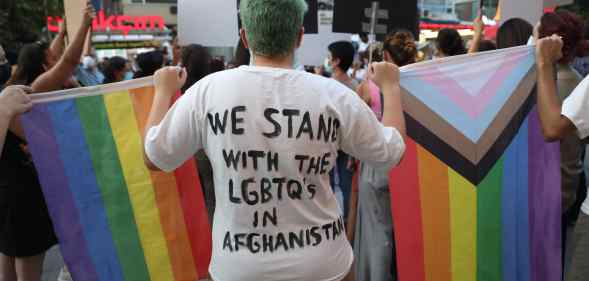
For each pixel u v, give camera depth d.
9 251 2.93
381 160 1.83
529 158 2.68
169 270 2.63
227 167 1.74
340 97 1.78
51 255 4.46
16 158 2.86
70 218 2.46
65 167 2.43
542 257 2.71
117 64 5.94
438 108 2.63
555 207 2.66
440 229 2.70
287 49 1.78
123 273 2.57
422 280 2.73
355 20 4.14
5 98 2.09
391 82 2.08
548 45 2.25
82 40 2.89
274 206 1.73
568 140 2.80
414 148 2.63
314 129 1.73
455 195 2.69
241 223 1.75
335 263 1.80
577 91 2.12
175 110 1.80
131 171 2.53
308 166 1.74
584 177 3.07
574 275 2.64
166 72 2.02
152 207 2.58
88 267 2.51
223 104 1.72
